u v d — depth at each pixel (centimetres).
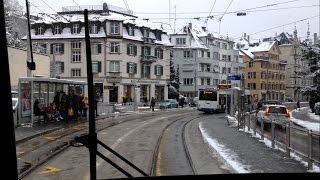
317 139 1126
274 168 1202
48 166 1254
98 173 1134
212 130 2567
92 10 6944
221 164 1329
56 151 1544
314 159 1149
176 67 9275
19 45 5219
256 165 1260
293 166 1238
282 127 1562
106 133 2338
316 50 5341
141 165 1295
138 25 7450
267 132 1872
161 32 7875
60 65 6894
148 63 7556
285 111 3059
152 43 7519
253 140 1983
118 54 6962
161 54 7850
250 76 11125
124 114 4522
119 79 6975
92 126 341
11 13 5200
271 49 11512
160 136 2206
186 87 9194
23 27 5797
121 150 1645
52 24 6981
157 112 5294
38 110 2547
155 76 7719
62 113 2892
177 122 3384
